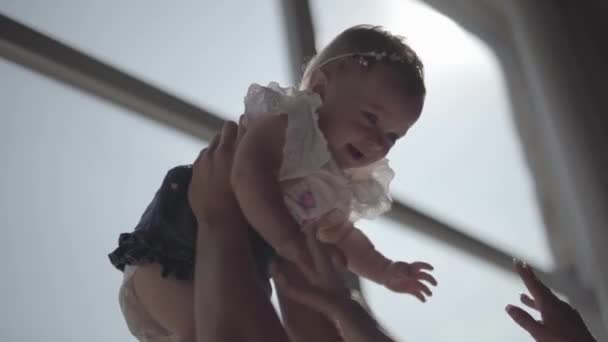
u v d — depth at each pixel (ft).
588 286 9.54
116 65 5.90
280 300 3.70
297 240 3.20
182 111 5.93
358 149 3.84
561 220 10.02
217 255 3.06
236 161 3.35
